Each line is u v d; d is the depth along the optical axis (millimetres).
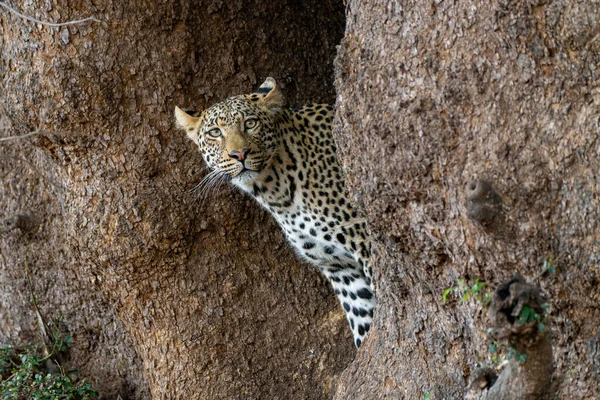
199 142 12383
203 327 13508
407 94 8703
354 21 9406
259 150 11883
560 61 7891
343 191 12070
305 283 14047
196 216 13461
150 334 13766
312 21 15000
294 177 12242
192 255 13562
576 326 8023
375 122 8977
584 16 7773
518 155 8023
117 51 13078
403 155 8781
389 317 10148
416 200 8828
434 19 8508
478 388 7898
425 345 9586
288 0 14711
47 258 15680
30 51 12930
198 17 13656
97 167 13227
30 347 15797
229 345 13547
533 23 7949
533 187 7949
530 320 6676
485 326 8641
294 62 14680
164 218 13227
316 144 12320
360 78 9180
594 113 7785
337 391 10938
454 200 8469
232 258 13727
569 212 7875
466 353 9078
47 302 15781
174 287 13531
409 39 8688
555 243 7945
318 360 13727
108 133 13133
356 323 12984
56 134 13086
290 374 13648
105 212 13258
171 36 13453
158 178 13320
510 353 7172
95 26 12945
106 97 13008
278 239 14000
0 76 13508
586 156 7809
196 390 13438
